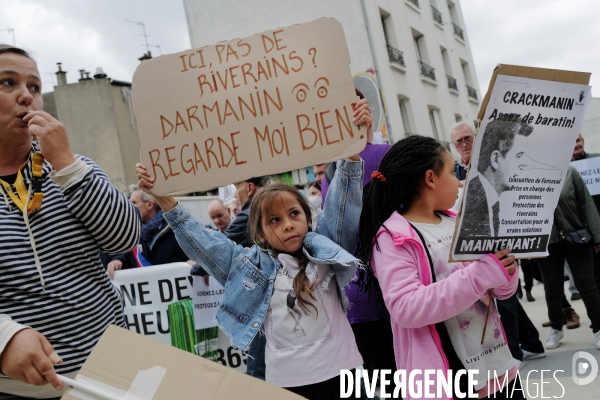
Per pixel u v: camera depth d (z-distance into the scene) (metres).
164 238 5.01
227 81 2.47
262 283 2.52
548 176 2.02
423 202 2.34
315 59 2.42
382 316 3.00
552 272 5.23
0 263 1.96
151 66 2.52
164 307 4.58
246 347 2.45
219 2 16.42
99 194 2.09
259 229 2.60
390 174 2.33
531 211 2.04
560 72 1.89
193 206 14.54
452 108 19.94
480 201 1.94
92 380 1.44
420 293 2.03
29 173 2.15
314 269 2.49
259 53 2.47
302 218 2.57
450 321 2.15
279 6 15.76
